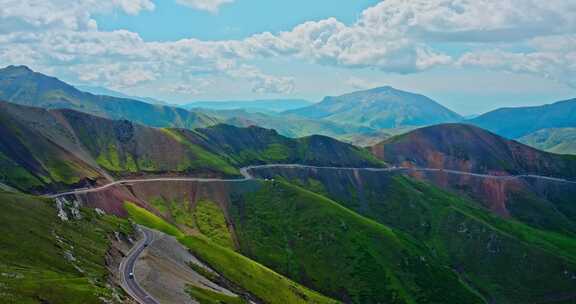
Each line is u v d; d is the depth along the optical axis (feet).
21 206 505.25
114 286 408.67
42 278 347.56
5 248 390.01
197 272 590.55
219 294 513.04
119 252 540.52
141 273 472.44
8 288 304.91
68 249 450.30
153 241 631.56
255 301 604.08
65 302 317.83
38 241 430.20
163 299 414.21
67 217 552.41
